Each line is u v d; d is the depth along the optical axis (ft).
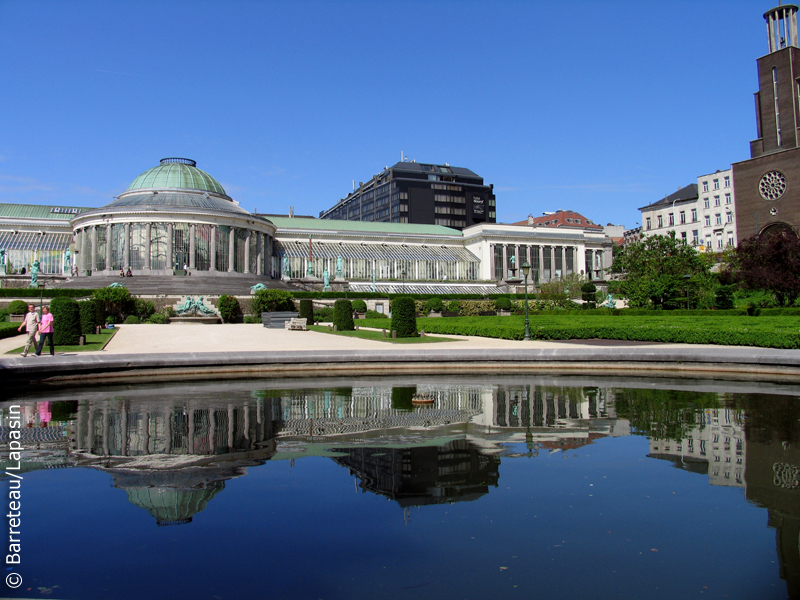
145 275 222.48
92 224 232.94
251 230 250.98
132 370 70.23
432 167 573.74
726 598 16.97
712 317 149.59
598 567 19.02
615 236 528.63
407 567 19.02
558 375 73.87
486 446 34.60
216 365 73.72
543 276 341.00
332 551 20.26
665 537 21.36
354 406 49.29
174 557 19.76
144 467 30.37
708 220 409.08
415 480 27.94
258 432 38.73
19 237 259.39
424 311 224.12
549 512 23.79
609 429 39.22
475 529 22.15
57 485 27.32
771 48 311.27
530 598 16.96
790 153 290.97
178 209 227.20
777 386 61.67
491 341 110.83
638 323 132.98
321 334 134.00
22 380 64.08
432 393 57.11
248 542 20.99
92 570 18.83
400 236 328.08
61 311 100.53
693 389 59.52
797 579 18.17
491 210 577.84
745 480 27.81
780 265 188.03
